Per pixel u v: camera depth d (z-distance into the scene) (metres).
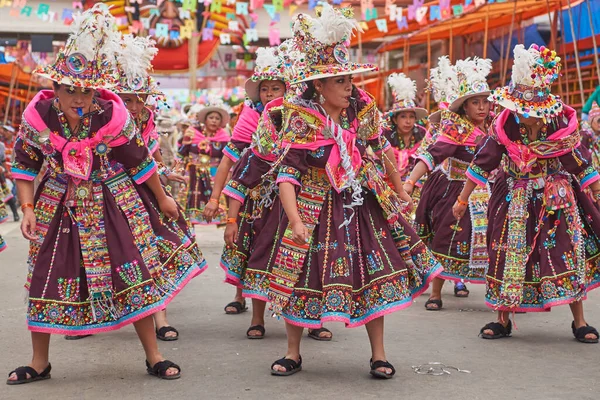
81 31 4.36
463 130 7.15
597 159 10.44
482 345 5.62
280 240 4.72
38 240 4.54
